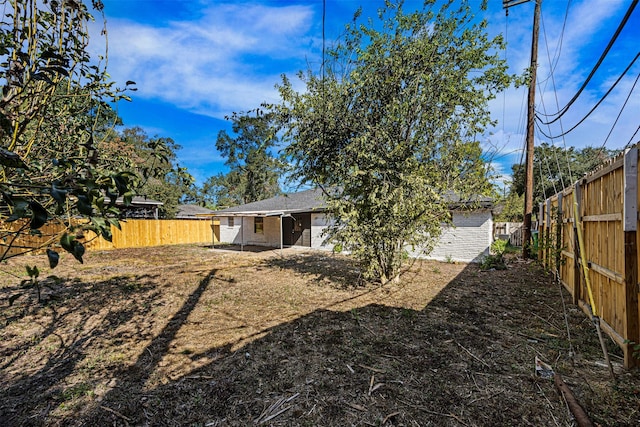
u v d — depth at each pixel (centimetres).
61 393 282
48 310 526
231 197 3131
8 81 141
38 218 89
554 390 279
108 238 112
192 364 337
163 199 2097
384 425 239
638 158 310
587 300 483
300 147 630
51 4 166
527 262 994
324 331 426
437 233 653
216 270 920
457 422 241
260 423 244
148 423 244
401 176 573
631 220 314
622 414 244
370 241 629
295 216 1602
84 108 211
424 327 438
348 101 598
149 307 544
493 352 358
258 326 448
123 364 337
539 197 1825
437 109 596
